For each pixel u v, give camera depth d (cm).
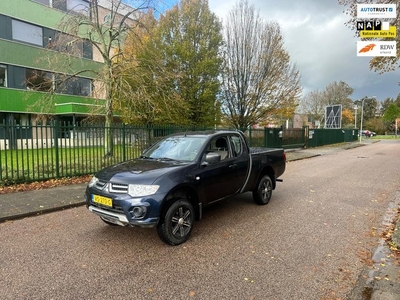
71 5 2177
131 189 374
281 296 280
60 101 2116
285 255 372
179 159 469
